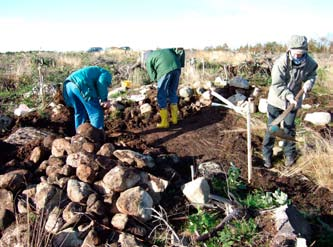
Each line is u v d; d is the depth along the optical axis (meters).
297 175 4.75
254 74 9.07
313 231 3.75
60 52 22.73
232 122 6.20
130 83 9.00
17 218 3.62
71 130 6.27
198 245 3.43
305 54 4.32
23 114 6.71
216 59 13.97
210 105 6.77
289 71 4.41
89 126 4.82
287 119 4.72
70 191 3.76
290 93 4.39
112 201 3.75
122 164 4.12
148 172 4.21
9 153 4.86
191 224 3.62
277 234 3.42
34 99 8.76
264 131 5.86
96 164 3.97
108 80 5.50
